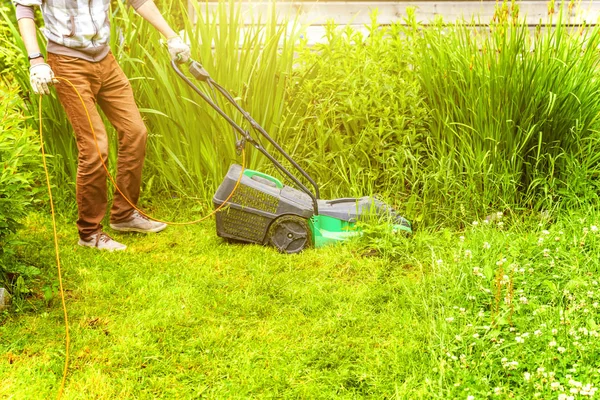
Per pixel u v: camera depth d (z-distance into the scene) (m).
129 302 3.60
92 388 2.89
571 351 2.96
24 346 3.19
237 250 4.27
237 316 3.49
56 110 4.80
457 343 3.10
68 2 3.94
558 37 4.43
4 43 5.32
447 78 4.57
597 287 3.48
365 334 3.30
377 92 4.63
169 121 4.96
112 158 4.90
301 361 3.09
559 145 4.52
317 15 6.21
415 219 4.39
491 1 6.14
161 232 4.61
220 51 4.84
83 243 4.34
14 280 3.73
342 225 4.26
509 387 2.82
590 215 4.17
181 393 2.87
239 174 4.28
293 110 4.96
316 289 3.75
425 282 3.69
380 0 6.19
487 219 4.35
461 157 4.42
